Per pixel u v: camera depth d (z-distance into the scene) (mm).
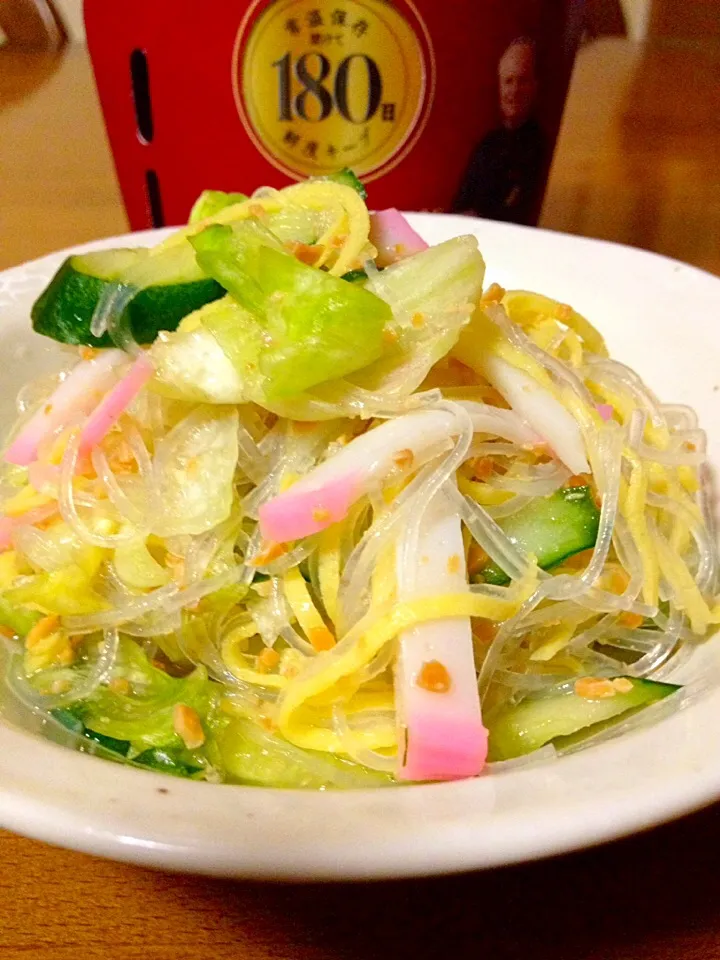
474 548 228
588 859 205
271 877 162
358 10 273
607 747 181
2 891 204
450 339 223
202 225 254
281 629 225
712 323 273
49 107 586
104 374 245
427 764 200
